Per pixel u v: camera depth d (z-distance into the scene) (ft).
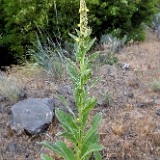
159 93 9.45
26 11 13.64
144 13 16.28
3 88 8.98
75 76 4.84
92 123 4.99
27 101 8.18
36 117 7.66
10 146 7.22
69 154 5.08
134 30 15.79
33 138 7.40
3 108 8.41
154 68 11.48
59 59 11.69
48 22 13.94
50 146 5.08
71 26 14.14
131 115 8.20
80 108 4.84
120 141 7.23
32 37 13.67
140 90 9.61
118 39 14.44
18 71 11.33
